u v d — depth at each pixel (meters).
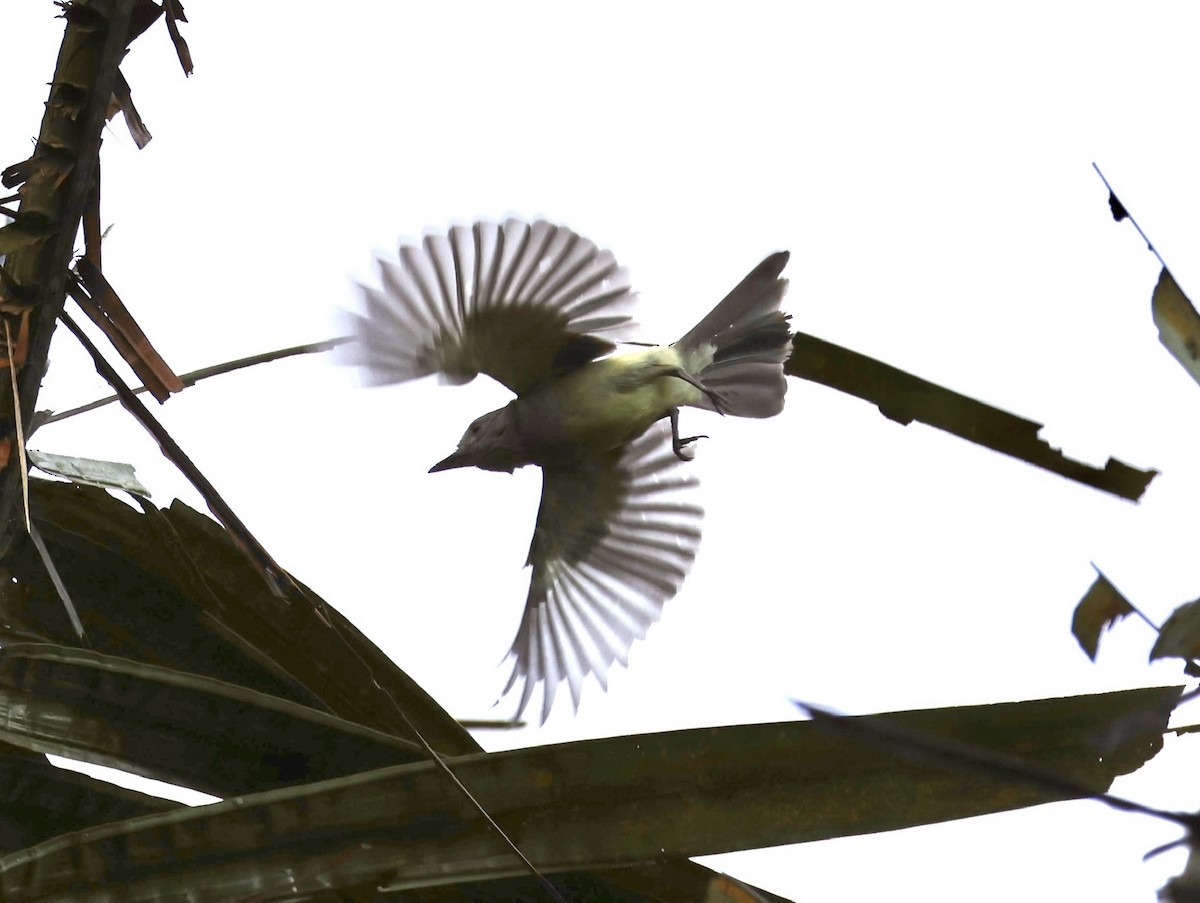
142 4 6.30
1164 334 6.26
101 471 6.34
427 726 6.35
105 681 6.32
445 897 6.30
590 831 6.28
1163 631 6.25
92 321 6.30
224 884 6.28
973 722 6.26
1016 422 6.37
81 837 6.29
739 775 6.28
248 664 6.36
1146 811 4.65
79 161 6.29
